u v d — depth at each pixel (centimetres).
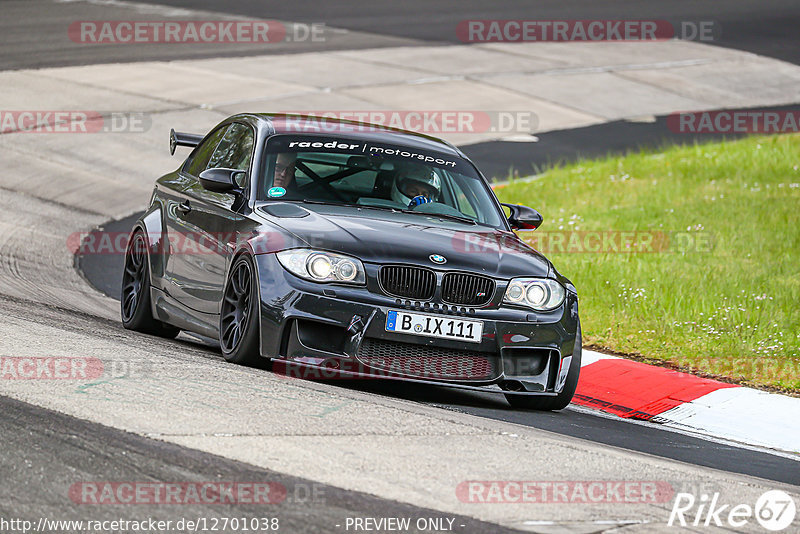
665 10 13338
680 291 3762
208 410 1898
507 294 2392
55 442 1662
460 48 10262
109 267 4150
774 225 4972
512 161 6756
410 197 2689
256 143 2761
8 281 3441
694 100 9138
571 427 2352
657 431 2503
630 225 4966
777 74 10312
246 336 2378
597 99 8838
